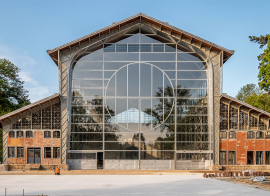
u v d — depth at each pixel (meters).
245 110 34.44
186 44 35.53
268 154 34.00
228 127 34.22
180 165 33.69
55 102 34.03
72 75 34.78
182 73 35.16
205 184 23.09
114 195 18.23
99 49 35.38
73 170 32.44
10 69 48.78
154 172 31.58
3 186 21.97
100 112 34.25
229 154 34.03
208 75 35.16
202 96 34.84
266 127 34.22
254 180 25.16
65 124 33.50
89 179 26.48
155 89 34.84
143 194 18.56
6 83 47.25
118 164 33.47
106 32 35.22
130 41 35.62
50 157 33.25
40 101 32.84
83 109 34.25
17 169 32.88
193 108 34.66
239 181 25.06
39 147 33.38
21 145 33.34
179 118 34.44
